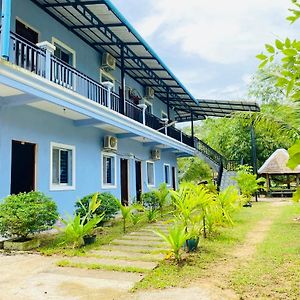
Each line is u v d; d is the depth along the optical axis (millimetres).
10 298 4133
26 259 6066
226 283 4500
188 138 21516
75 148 10781
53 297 4137
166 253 5898
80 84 11336
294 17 1775
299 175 23562
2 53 6559
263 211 13773
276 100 24562
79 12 10016
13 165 8914
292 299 3898
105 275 4988
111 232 8914
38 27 9875
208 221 7961
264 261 5574
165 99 20391
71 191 10414
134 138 14656
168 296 4066
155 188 17391
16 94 7621
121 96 12312
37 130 9070
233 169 23203
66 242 7293
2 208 6820
